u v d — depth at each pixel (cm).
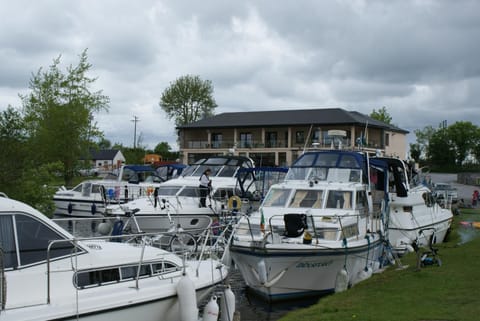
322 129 5559
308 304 1152
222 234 1057
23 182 1655
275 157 5738
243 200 1989
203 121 6291
